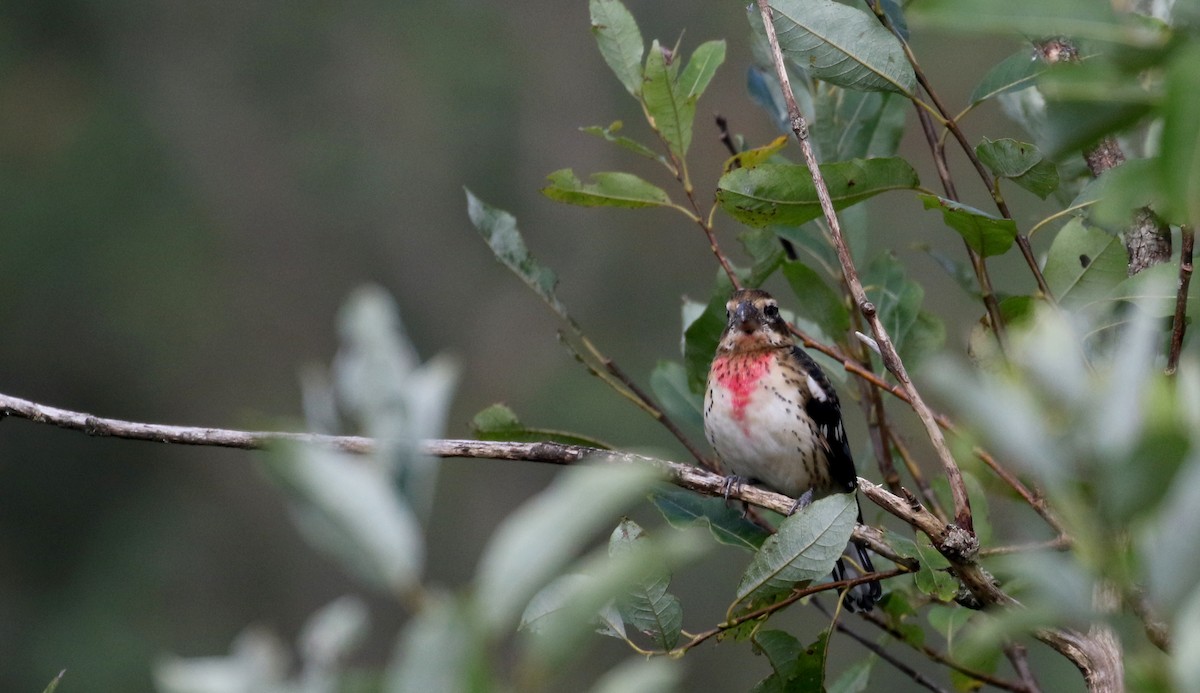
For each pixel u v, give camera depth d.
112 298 31.17
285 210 33.12
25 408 7.84
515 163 33.66
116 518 30.42
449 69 33.91
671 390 10.88
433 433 3.43
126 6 33.31
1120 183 3.53
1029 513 8.34
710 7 31.59
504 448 7.86
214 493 31.11
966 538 6.41
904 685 19.89
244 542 30.78
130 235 31.70
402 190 33.28
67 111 32.41
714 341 10.18
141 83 33.09
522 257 9.26
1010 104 9.60
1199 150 3.29
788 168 7.72
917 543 7.12
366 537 3.23
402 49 34.03
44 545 29.88
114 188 31.92
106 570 29.88
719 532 8.03
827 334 9.37
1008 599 6.41
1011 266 21.45
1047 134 4.00
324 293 32.59
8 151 31.67
